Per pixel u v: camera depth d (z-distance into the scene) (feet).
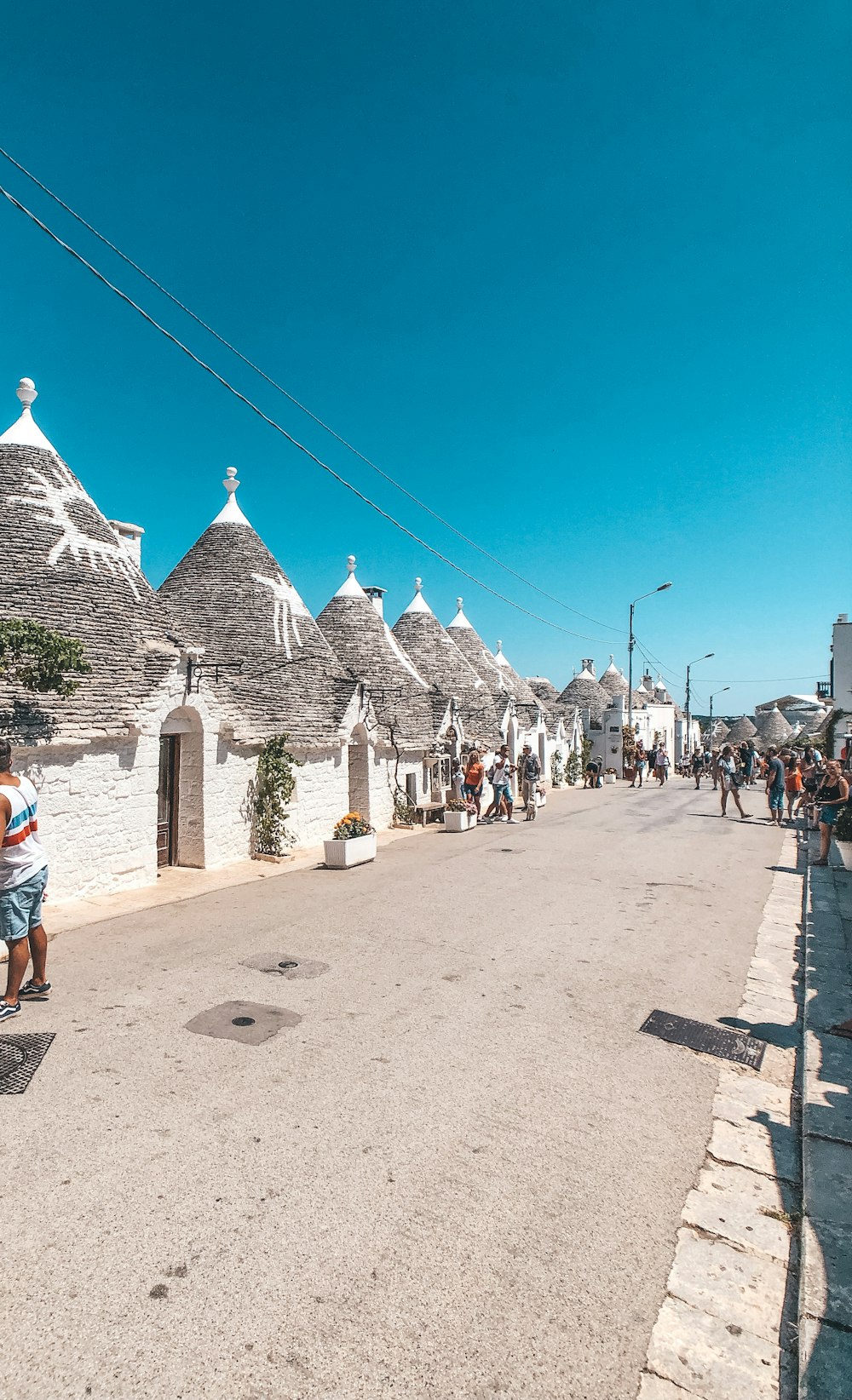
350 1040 19.03
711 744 239.91
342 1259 11.28
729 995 23.27
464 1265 11.27
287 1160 13.78
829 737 69.05
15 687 31.07
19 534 38.78
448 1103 16.07
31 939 21.01
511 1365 9.53
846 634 68.54
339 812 55.47
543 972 24.71
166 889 36.58
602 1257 11.55
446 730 72.79
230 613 55.67
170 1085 16.43
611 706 143.43
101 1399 8.88
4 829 18.97
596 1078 17.48
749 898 36.55
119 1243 11.49
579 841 55.31
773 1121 15.96
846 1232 11.66
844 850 42.16
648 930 30.19
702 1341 10.06
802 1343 9.58
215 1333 9.88
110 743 35.09
